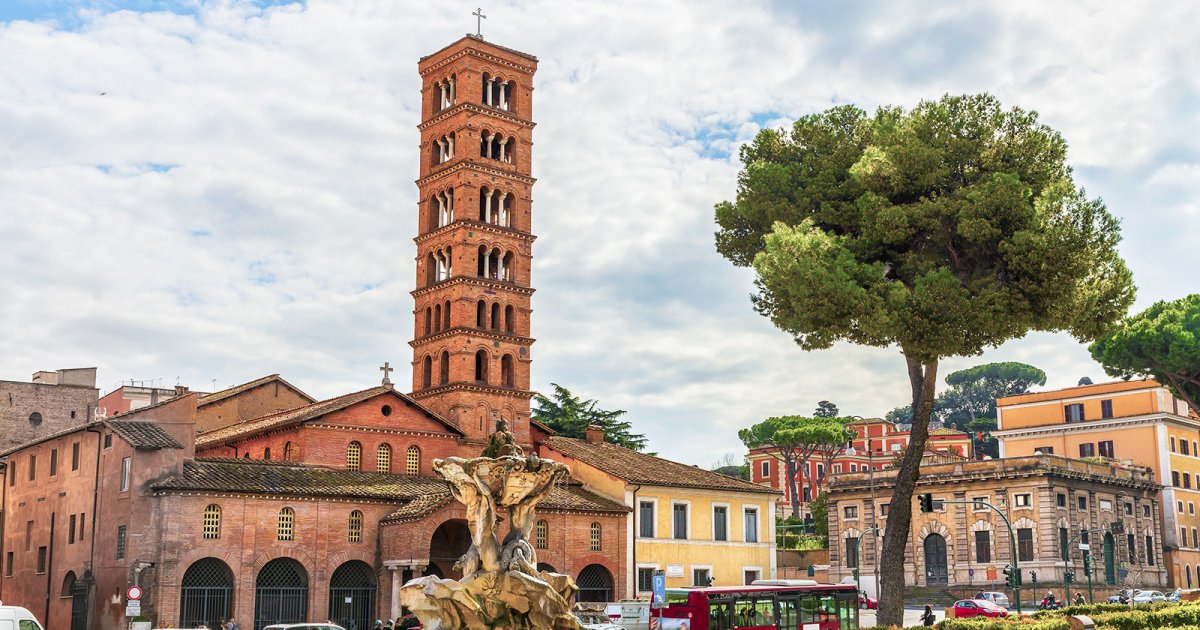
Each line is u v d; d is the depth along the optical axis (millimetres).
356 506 71938
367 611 71500
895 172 48062
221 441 84875
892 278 48781
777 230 47094
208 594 66250
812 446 154625
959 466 108312
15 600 77938
